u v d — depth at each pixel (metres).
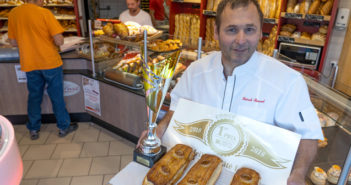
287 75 1.00
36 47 2.59
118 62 2.85
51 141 3.01
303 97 0.98
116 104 2.87
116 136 3.11
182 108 0.95
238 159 0.84
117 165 2.63
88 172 2.53
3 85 3.11
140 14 3.49
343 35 3.20
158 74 0.83
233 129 0.86
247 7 0.84
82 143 2.98
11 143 0.69
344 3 3.09
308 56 3.08
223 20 0.88
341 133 1.38
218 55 1.11
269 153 0.81
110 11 6.45
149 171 0.79
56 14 5.17
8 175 0.64
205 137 0.89
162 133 1.08
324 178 1.17
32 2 2.52
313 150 0.93
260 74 1.01
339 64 3.30
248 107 1.04
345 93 1.49
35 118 2.99
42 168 2.57
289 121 0.98
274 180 0.79
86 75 3.01
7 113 3.26
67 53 3.24
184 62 2.28
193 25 3.89
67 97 3.21
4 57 2.99
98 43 2.93
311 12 2.98
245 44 0.87
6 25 5.14
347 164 0.77
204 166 0.82
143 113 2.66
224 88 1.07
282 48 3.20
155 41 2.43
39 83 2.82
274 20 3.15
